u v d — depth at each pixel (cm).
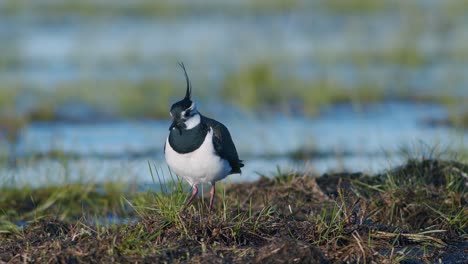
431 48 2686
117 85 2109
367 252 827
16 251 856
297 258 790
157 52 2612
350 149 1516
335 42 2773
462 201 1020
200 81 2189
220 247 834
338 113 1908
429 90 2120
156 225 880
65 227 968
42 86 2138
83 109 1934
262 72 2150
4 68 2417
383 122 1795
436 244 898
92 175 1301
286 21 3189
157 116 1898
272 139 1620
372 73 2289
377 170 1218
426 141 1543
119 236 836
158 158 1481
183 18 3284
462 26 3005
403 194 1022
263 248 808
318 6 3472
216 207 1055
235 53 2533
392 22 3106
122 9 3428
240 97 2016
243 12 3391
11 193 1195
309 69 2378
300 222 905
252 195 1103
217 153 930
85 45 2714
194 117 929
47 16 3284
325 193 1090
